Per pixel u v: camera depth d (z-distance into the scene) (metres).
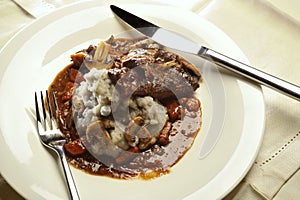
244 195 0.41
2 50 0.46
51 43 0.48
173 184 0.39
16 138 0.41
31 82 0.46
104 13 0.51
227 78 0.46
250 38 0.54
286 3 0.59
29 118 0.43
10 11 0.56
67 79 0.47
